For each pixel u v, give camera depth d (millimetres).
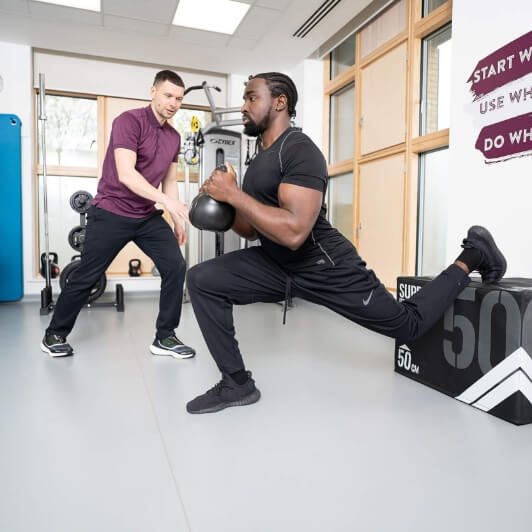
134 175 2195
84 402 1824
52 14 4020
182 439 1495
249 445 1453
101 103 5145
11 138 4492
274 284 1730
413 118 3492
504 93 2346
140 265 5254
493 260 1791
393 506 1122
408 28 3492
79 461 1343
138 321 3627
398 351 2238
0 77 4613
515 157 2293
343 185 4727
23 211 4758
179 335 3094
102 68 5078
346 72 4445
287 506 1120
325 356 2559
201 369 2283
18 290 4578
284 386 2033
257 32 4344
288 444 1462
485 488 1208
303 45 4609
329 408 1773
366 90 4086
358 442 1479
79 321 3609
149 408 1766
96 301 4664
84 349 2689
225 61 5043
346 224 4688
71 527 1032
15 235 4543
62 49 4746
